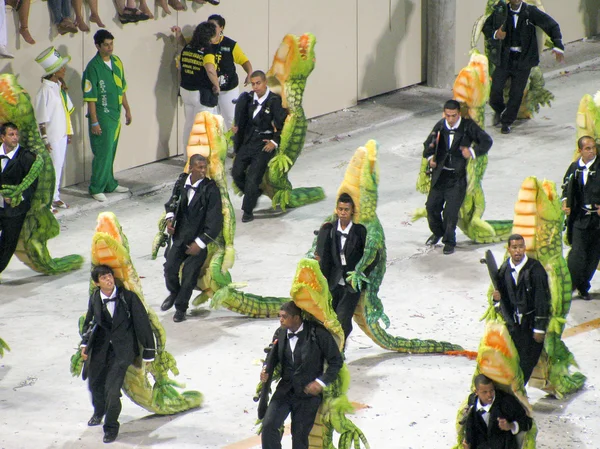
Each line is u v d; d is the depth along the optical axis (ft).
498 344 93.66
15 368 124.98
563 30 262.88
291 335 96.78
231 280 138.00
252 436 109.81
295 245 161.38
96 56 172.86
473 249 158.30
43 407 116.26
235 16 200.54
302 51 167.94
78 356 110.01
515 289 109.09
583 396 116.88
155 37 189.67
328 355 96.58
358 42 223.92
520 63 204.13
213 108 190.29
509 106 207.82
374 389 118.73
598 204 134.41
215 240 134.62
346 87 224.12
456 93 154.71
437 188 153.69
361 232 116.98
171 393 113.50
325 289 96.68
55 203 172.96
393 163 196.95
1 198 141.69
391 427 110.83
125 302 106.01
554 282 112.98
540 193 112.37
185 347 129.29
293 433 97.71
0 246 144.56
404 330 132.57
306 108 217.15
